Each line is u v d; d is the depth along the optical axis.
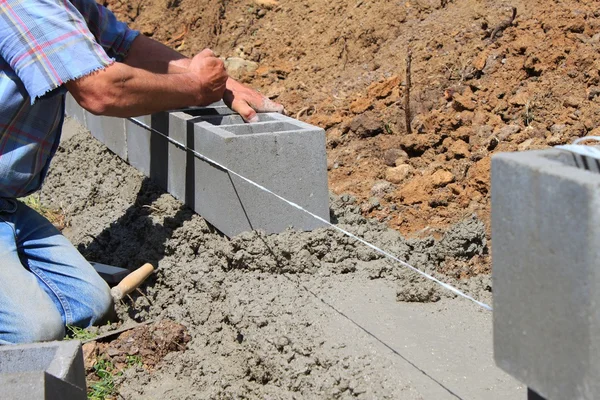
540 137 4.84
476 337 3.22
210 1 8.34
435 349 3.14
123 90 3.82
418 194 4.73
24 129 3.94
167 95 4.03
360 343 3.22
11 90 3.83
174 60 4.66
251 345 3.48
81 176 6.18
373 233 4.26
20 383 2.44
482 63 5.50
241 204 4.24
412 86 5.70
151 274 4.44
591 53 5.12
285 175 4.27
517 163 2.15
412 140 5.14
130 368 3.71
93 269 4.14
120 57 4.66
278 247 4.08
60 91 3.79
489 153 4.84
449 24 6.17
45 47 3.66
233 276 4.09
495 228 2.27
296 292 3.75
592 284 1.94
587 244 1.94
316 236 4.10
